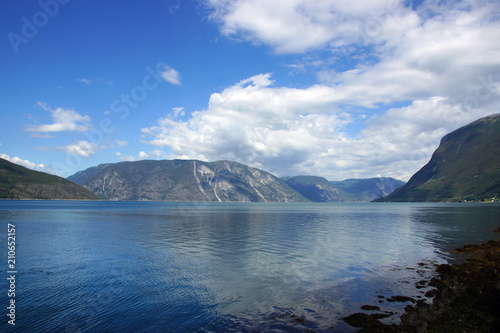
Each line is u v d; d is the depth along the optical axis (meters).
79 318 15.37
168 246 37.38
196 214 117.69
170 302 17.64
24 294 19.03
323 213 133.25
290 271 24.59
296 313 15.80
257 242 40.72
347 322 14.55
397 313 15.53
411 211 142.38
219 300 17.86
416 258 29.38
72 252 33.22
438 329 13.61
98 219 84.81
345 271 24.44
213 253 32.53
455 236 46.47
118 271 24.77
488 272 22.52
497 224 67.69
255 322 14.73
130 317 15.43
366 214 121.75
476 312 15.29
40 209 137.38
